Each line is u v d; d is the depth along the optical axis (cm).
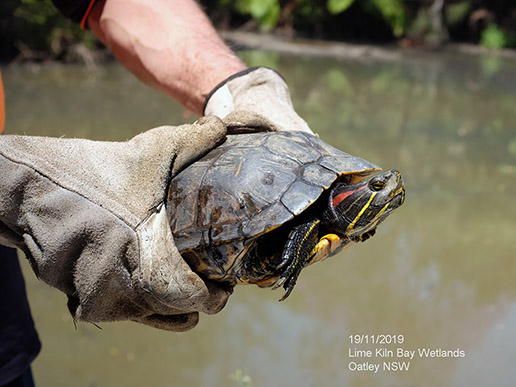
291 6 735
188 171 88
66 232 82
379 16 714
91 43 489
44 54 473
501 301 175
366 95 445
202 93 99
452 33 769
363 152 301
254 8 696
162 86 101
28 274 176
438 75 546
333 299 173
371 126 355
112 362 142
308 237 87
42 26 465
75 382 134
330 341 154
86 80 431
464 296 176
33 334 97
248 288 180
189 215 87
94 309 83
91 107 360
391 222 221
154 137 87
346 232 88
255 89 97
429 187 259
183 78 100
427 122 374
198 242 86
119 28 101
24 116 329
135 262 82
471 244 208
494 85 512
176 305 84
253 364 144
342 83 484
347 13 731
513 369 145
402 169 279
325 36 732
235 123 91
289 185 87
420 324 163
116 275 82
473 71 578
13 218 82
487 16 756
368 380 139
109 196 83
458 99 448
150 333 156
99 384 133
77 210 82
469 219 228
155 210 84
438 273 189
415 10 737
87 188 83
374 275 186
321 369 143
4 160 82
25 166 82
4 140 83
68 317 158
